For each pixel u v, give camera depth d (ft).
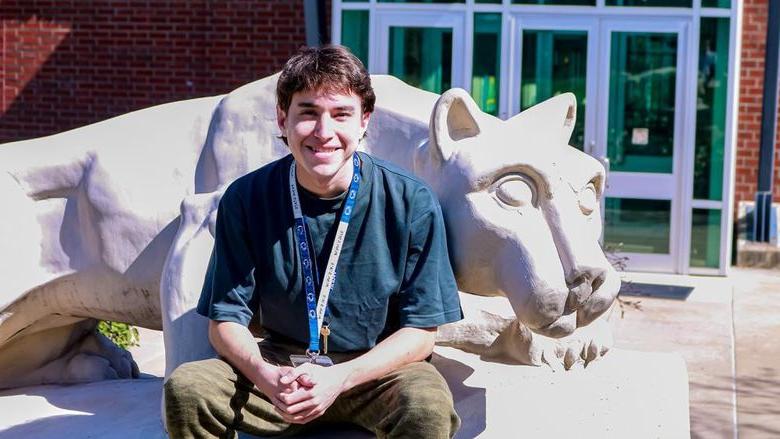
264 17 38.29
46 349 13.06
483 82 34.14
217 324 9.32
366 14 34.17
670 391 11.85
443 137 9.73
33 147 12.14
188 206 10.94
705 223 33.91
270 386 8.83
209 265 9.80
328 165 9.06
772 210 36.78
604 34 33.65
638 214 34.14
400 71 34.30
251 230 9.42
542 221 9.45
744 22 37.09
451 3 33.94
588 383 11.95
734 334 25.63
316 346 9.30
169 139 11.82
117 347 14.10
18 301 11.73
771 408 19.85
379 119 10.94
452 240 9.60
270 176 9.54
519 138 9.74
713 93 33.58
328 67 9.02
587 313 9.50
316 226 9.35
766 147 36.52
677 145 33.73
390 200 9.35
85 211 11.75
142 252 11.48
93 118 39.86
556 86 34.01
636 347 23.54
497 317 11.23
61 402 12.05
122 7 39.19
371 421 9.48
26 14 39.86
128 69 39.40
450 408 8.80
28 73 40.09
